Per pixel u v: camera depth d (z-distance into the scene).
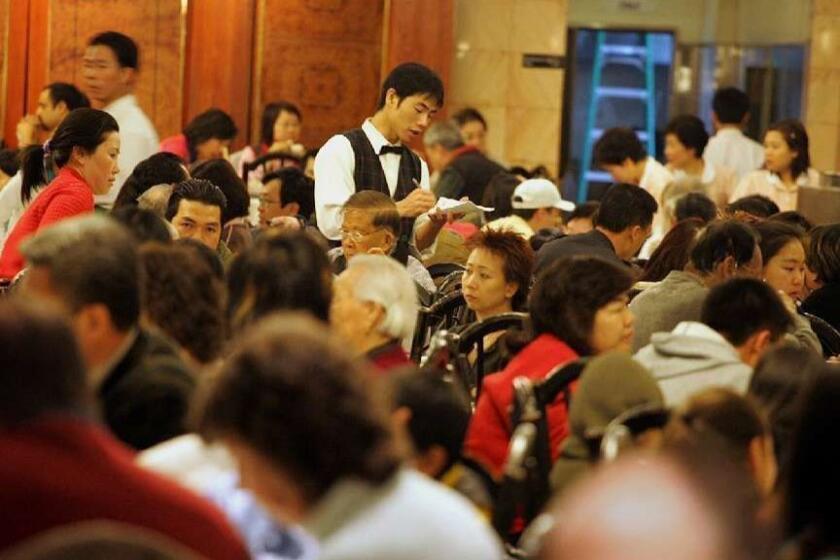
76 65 24.84
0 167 18.19
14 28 24.78
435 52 25.27
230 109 24.97
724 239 11.47
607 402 8.12
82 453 5.43
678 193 18.64
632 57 29.89
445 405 7.52
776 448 8.12
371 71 25.36
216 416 5.55
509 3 27.55
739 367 9.19
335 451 5.45
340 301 9.16
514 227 15.77
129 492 5.46
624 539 4.93
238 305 8.21
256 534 6.54
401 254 12.91
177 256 8.10
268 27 25.08
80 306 6.89
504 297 11.27
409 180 14.08
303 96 25.25
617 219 13.88
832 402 6.12
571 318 9.36
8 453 5.35
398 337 9.22
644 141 29.97
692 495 5.21
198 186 12.16
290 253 8.21
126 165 17.17
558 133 27.80
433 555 5.54
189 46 24.95
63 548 4.27
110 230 7.07
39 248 6.97
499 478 8.45
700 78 30.05
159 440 7.34
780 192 20.64
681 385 9.14
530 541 6.19
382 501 5.57
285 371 5.47
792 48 28.95
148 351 7.48
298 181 16.70
